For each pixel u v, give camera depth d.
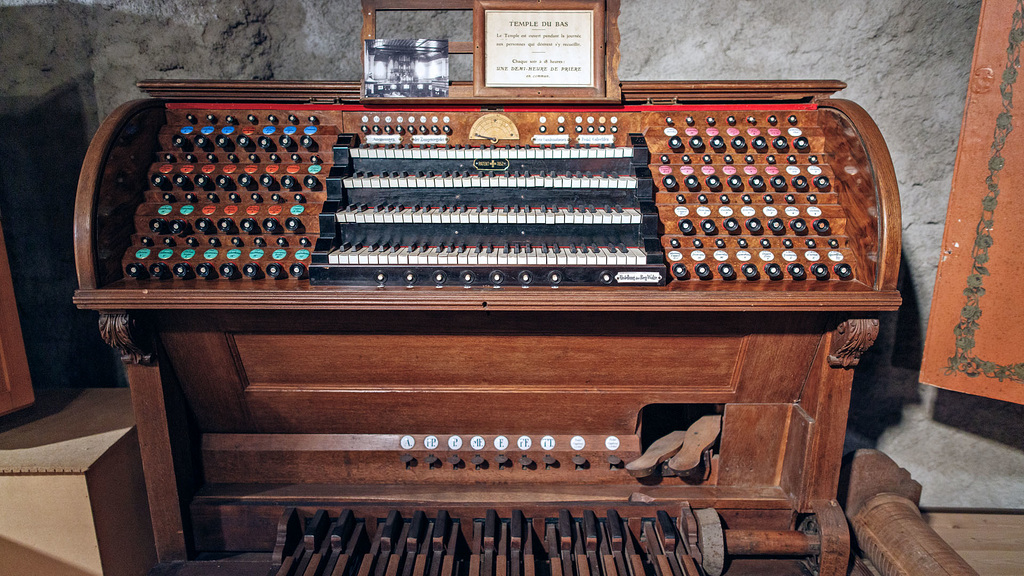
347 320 1.60
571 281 1.49
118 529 1.74
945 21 2.25
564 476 1.87
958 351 1.94
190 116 1.72
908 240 2.42
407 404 1.77
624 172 1.67
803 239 1.59
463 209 1.59
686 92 1.74
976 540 2.23
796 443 1.76
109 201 1.50
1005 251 1.81
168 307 1.44
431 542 1.72
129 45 2.26
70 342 2.44
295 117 1.74
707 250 1.57
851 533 1.99
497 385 1.75
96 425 1.86
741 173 1.65
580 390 1.75
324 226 1.54
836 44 2.33
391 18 2.33
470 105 1.75
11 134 2.27
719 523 1.71
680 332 1.64
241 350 1.67
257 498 1.78
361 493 1.80
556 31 1.73
